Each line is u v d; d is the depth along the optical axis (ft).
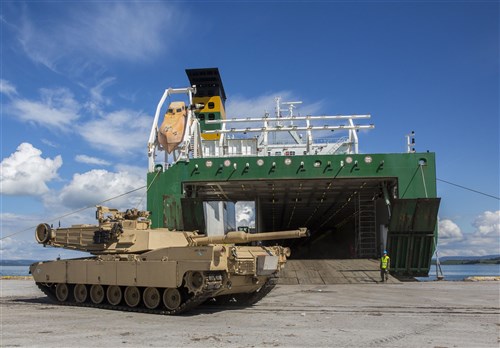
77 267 61.46
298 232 52.49
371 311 53.06
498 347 33.35
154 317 49.67
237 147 158.71
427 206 106.83
